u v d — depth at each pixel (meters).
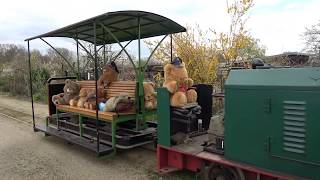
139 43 7.25
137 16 6.92
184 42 9.33
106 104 6.95
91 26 7.77
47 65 21.98
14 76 24.25
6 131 10.25
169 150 5.45
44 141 8.78
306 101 3.57
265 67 4.46
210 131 5.07
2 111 15.03
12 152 7.76
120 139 6.67
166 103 5.36
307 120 3.57
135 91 7.05
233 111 4.28
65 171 6.29
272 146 3.89
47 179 5.90
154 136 6.83
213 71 9.08
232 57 8.91
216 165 4.64
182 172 5.79
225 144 4.42
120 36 8.79
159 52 9.69
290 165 3.74
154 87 7.39
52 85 9.66
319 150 3.48
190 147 5.21
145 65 7.49
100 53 12.03
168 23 7.46
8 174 6.22
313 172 3.55
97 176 5.94
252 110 4.06
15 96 22.33
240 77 4.25
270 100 3.88
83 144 7.07
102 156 6.50
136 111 7.05
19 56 34.66
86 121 8.38
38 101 18.50
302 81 3.64
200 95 6.29
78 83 9.02
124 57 12.60
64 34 8.98
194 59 9.25
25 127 10.78
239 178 4.31
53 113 9.63
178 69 5.78
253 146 4.08
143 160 6.70
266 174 3.91
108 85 8.04
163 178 5.58
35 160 7.06
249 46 10.33
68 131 8.53
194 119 6.04
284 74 3.85
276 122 3.84
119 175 5.93
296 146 3.67
